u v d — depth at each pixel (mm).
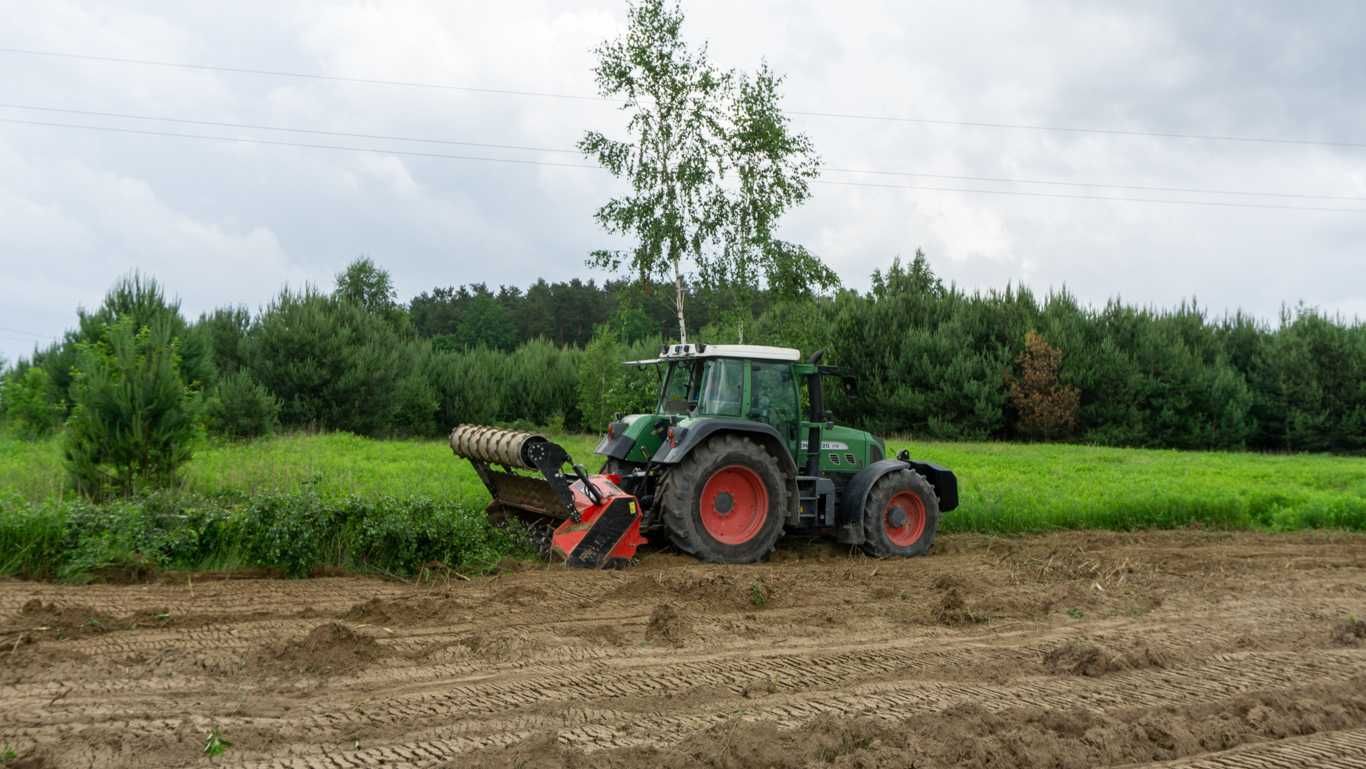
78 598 7613
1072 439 40031
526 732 4871
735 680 5934
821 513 11180
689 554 10383
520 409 39219
